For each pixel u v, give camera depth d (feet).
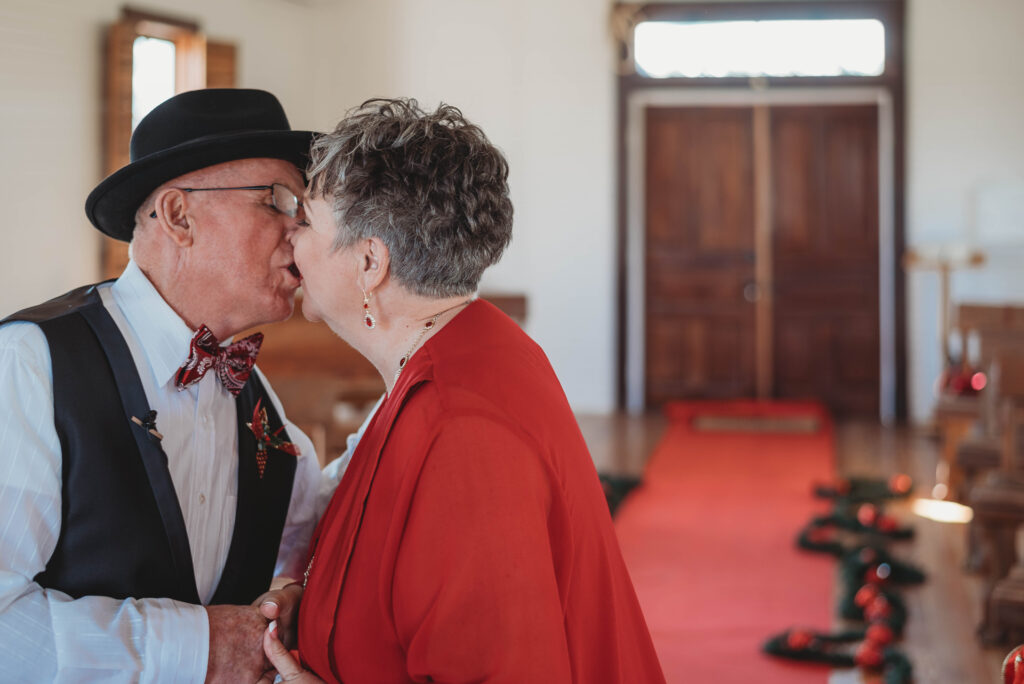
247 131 4.78
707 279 29.30
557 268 29.40
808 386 28.96
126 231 4.92
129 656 4.15
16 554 4.16
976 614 12.91
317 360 13.74
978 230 27.40
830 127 28.50
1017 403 12.92
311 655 4.26
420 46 29.27
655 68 28.84
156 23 21.98
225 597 5.02
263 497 5.19
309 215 4.37
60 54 19.89
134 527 4.43
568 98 29.07
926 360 27.73
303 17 27.91
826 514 17.76
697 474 21.18
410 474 3.92
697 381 29.48
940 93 27.45
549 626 3.79
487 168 4.27
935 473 21.44
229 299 4.78
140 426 4.51
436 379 4.06
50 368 4.37
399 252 4.20
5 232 18.95
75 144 20.33
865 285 28.55
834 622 12.65
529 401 4.08
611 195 29.12
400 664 4.06
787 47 28.17
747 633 12.27
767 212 28.89
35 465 4.23
